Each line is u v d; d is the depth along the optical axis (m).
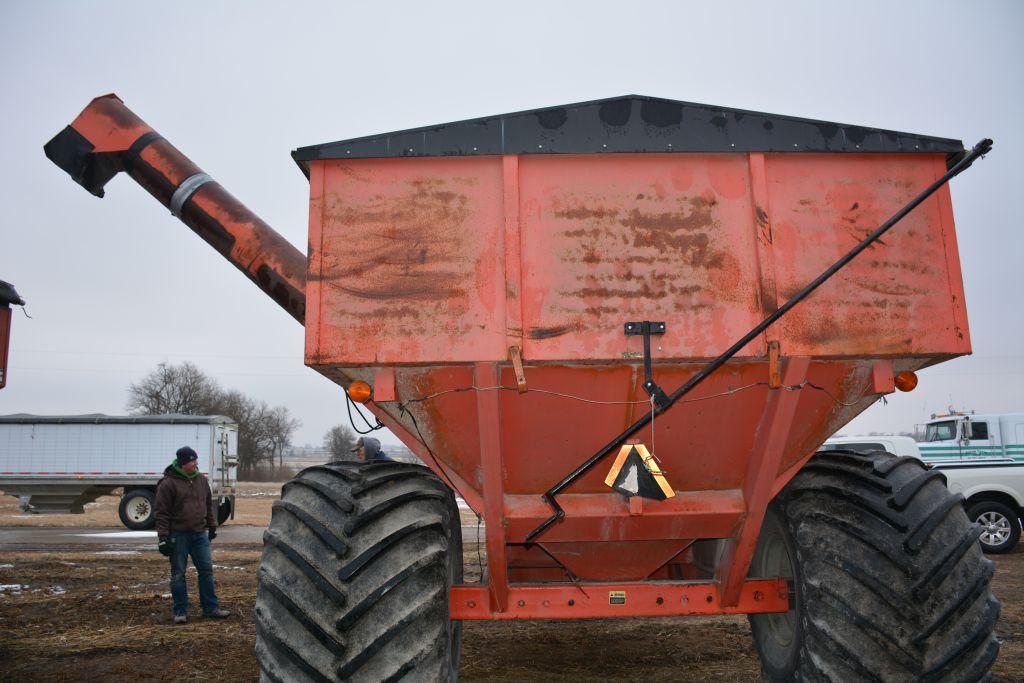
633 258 2.93
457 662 3.61
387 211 2.95
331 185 2.98
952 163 3.11
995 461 12.19
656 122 2.99
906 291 2.98
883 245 3.01
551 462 3.22
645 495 2.95
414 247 2.93
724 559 3.33
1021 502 11.77
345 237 2.94
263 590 2.70
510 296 2.86
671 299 2.91
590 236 2.94
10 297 6.26
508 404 3.02
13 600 7.84
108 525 19.70
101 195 4.64
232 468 21.22
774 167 3.04
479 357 2.84
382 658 2.56
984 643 2.81
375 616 2.59
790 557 3.31
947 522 2.90
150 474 20.23
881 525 2.89
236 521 21.58
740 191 3.01
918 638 2.71
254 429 78.50
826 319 2.92
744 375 2.99
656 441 3.19
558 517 3.22
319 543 2.73
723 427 3.14
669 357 2.85
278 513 2.90
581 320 2.88
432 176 2.98
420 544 2.76
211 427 20.17
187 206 4.20
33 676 4.95
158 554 12.53
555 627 6.29
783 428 3.00
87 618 6.93
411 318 2.88
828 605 2.90
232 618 7.00
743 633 5.90
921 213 3.06
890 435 12.34
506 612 3.22
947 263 3.03
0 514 23.25
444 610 2.75
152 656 5.50
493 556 3.12
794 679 3.37
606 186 2.98
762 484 3.13
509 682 4.58
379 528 2.75
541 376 2.93
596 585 3.25
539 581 4.08
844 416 3.25
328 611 2.59
